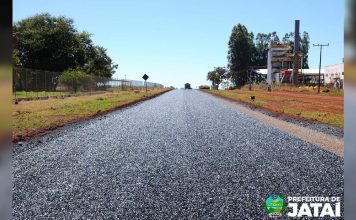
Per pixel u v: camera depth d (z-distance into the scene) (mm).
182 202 7152
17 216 6445
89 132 16703
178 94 74500
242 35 145000
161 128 18609
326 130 17266
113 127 18688
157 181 8648
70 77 57188
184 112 28891
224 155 11758
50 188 8047
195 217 6391
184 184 8406
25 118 20266
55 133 16000
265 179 8844
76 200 7273
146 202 7152
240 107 34719
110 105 33156
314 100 43656
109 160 10922
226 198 7398
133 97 50781
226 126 19453
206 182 8570
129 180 8734
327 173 9359
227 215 6492
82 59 81312
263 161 10852
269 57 135375
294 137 15359
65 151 12164
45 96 41625
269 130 17672
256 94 67188
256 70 144000
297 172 9516
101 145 13453
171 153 12070
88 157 11305
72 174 9250
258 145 13609
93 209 6777
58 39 76500
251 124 20219
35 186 8172
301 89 83875
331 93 64688
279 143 13961
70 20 79375
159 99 51156
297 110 28141
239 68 146750
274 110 28359
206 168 9977
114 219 6312
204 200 7277
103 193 7715
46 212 6629
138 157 11398
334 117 22609
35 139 14250
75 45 79625
